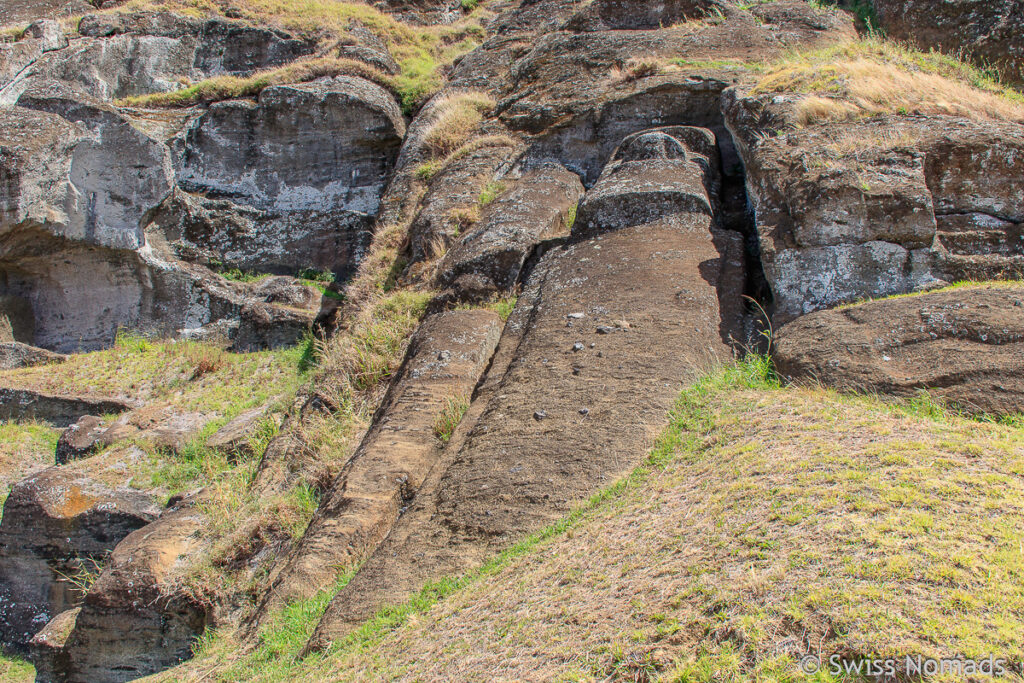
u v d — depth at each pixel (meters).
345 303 10.80
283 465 6.98
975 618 2.68
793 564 3.10
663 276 6.50
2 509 8.82
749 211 7.98
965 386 4.36
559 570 3.75
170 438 8.84
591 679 2.95
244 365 11.11
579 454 4.72
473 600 3.87
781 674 2.65
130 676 5.71
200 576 5.86
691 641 2.93
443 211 10.22
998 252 6.09
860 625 2.72
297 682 3.95
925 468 3.55
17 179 11.26
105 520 7.62
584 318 6.20
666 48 11.95
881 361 4.69
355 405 7.57
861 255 5.79
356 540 5.27
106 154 12.35
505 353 6.55
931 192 6.46
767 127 7.72
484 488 4.74
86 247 12.31
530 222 8.81
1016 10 9.74
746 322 6.14
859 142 6.73
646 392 5.10
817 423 4.21
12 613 7.61
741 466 3.97
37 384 10.73
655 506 3.95
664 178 8.02
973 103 7.55
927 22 10.47
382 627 4.09
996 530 3.09
